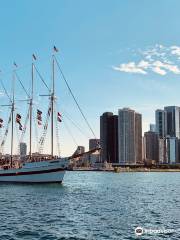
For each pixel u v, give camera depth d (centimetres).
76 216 6575
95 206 8069
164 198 10350
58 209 7488
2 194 10638
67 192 11688
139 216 6631
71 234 5059
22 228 5428
